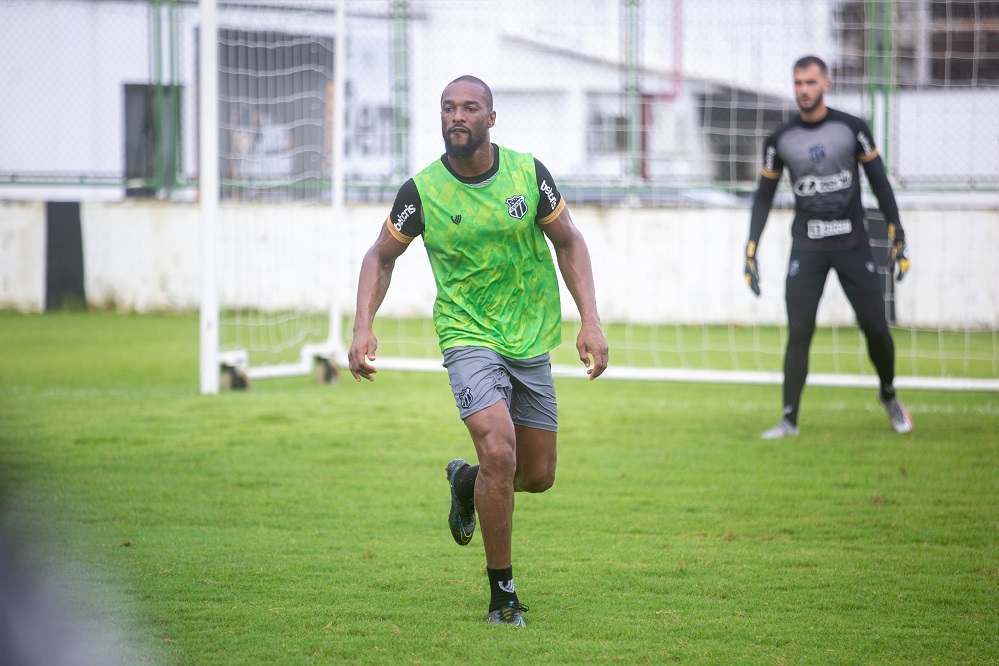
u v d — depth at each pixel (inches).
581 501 547.8
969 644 345.7
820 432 738.8
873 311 696.4
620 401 896.3
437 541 472.1
